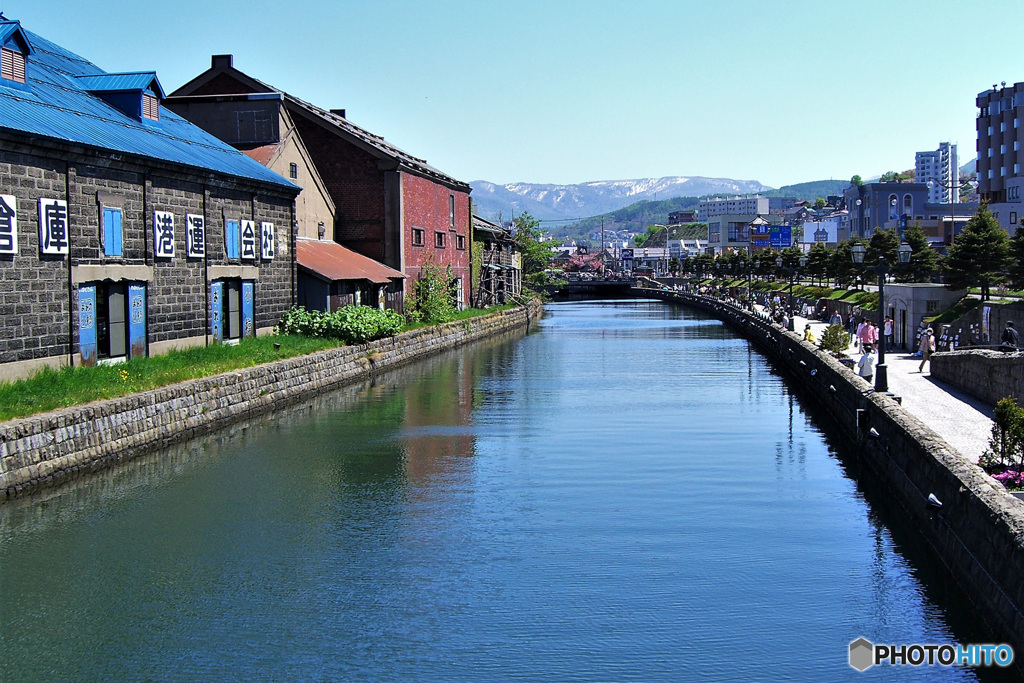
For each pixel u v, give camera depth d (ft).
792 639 38.96
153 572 46.75
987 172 368.27
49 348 73.82
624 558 48.70
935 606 42.11
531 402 104.17
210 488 62.90
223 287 106.83
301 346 110.42
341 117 204.03
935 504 45.98
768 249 405.80
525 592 44.09
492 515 56.70
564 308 373.81
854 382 80.69
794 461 71.97
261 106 141.08
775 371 138.21
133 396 70.13
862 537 51.93
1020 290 153.28
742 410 99.19
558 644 38.63
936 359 98.02
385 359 133.59
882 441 63.41
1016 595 34.73
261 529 53.72
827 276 281.74
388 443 78.69
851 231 475.31
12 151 68.95
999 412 51.01
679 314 321.93
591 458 73.15
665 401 105.91
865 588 44.32
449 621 40.88
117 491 61.98
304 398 102.68
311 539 51.90
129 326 86.17
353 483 64.54
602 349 177.78
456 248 211.00
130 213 86.07
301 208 146.72
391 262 164.66
